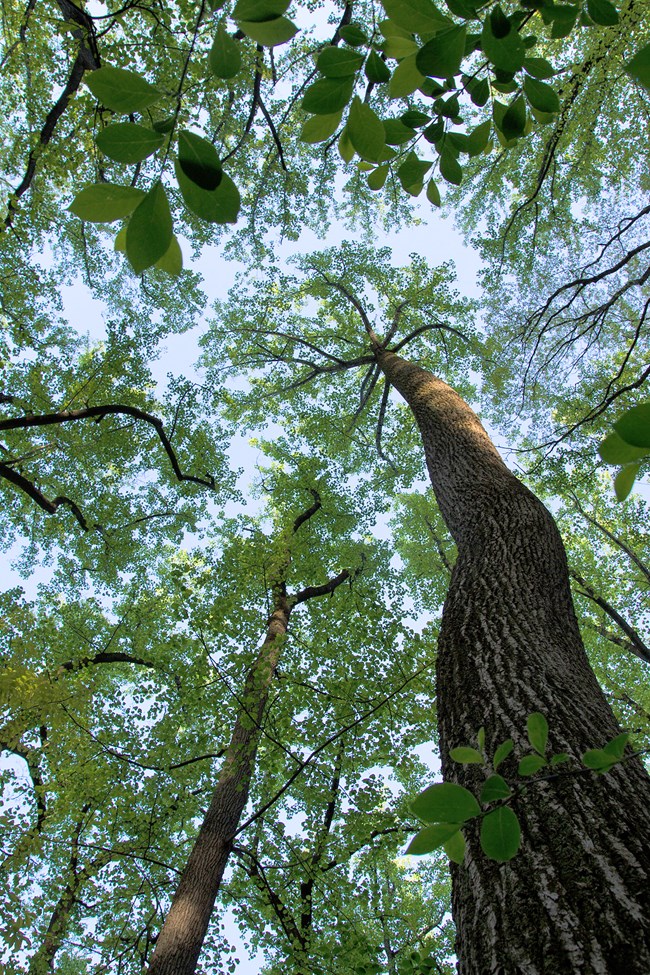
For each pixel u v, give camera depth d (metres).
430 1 1.01
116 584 11.62
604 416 10.16
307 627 8.23
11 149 7.52
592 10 1.31
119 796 6.41
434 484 5.12
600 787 2.05
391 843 6.06
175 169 0.81
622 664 11.54
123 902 6.75
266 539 8.60
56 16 6.21
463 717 2.70
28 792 6.63
